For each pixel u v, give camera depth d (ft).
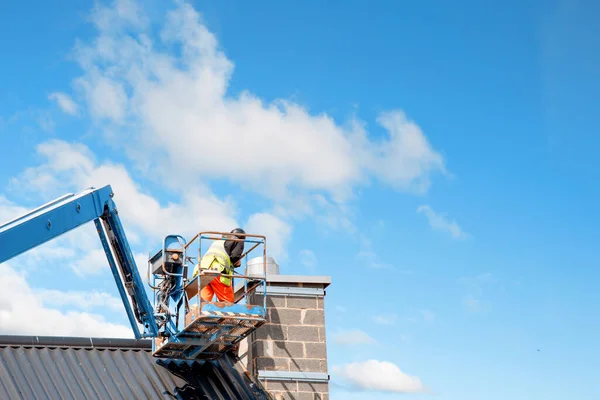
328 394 54.60
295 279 56.44
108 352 51.11
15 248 38.47
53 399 44.96
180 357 52.80
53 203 44.27
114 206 47.93
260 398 52.16
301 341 55.36
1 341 48.06
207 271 49.01
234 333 51.70
